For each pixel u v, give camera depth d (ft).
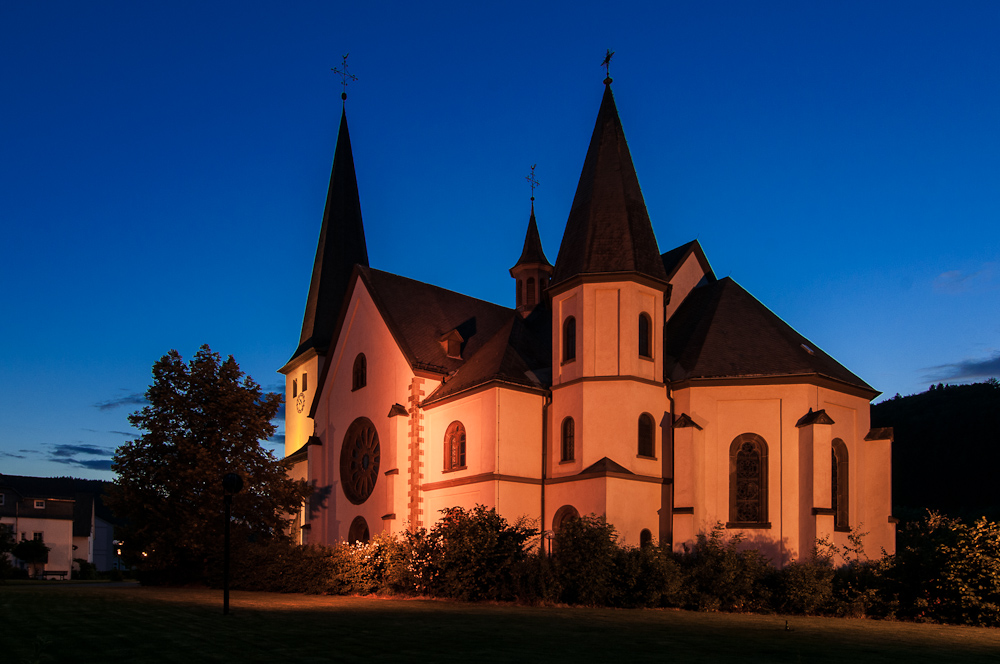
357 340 131.85
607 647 44.80
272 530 121.39
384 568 87.61
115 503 114.11
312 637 46.47
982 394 247.29
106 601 73.41
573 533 77.82
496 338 119.24
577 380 101.14
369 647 42.73
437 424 112.98
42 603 70.33
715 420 98.78
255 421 119.44
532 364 110.42
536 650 42.86
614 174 107.45
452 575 77.87
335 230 174.91
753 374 97.66
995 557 68.13
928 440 244.01
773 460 95.35
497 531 80.23
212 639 45.29
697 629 55.77
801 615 72.79
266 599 78.28
